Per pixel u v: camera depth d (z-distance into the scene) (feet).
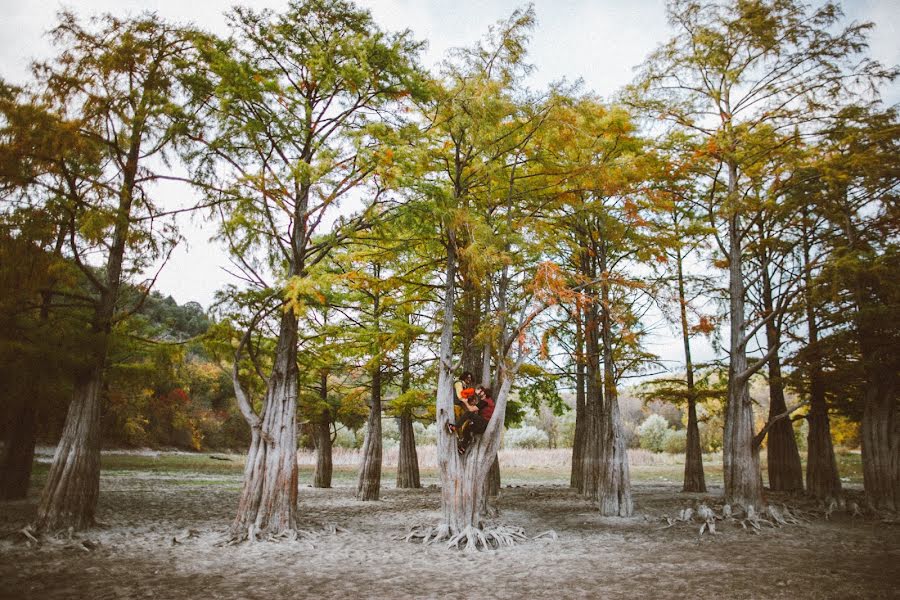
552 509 56.13
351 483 88.94
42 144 33.12
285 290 35.40
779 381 59.72
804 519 47.98
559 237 43.78
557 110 39.45
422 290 55.26
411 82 39.55
